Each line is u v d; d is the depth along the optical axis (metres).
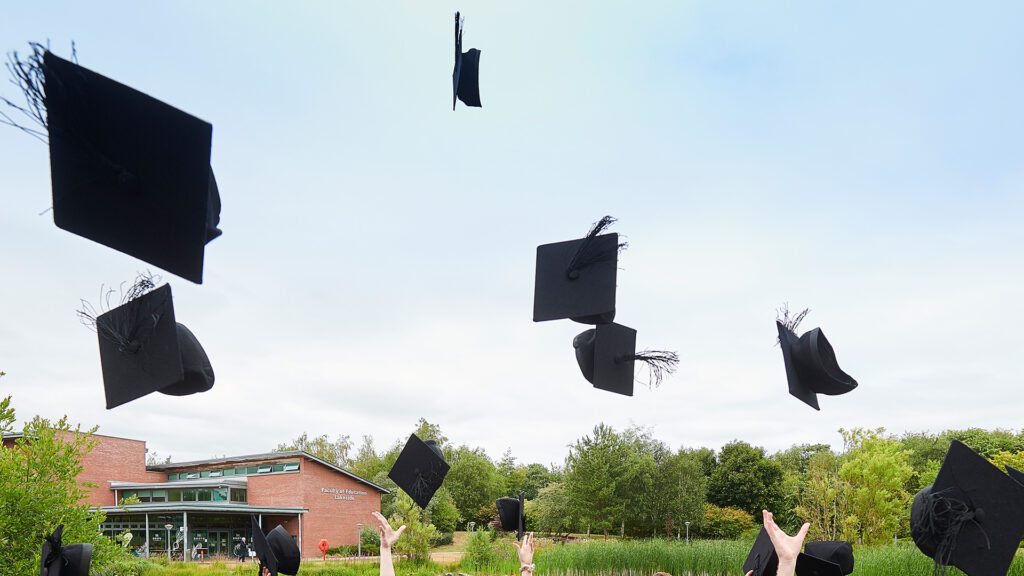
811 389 3.57
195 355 2.68
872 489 20.06
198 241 2.16
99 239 2.17
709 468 52.84
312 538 39.41
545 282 3.62
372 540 40.56
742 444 50.78
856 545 19.38
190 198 2.13
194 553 35.53
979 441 49.12
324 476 40.91
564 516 40.03
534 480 60.09
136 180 2.10
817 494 21.44
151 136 2.08
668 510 37.81
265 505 40.38
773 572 3.57
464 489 46.22
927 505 2.67
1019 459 27.83
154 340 2.53
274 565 4.14
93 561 7.54
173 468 46.00
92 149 2.04
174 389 2.77
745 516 42.94
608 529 36.88
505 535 27.55
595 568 16.44
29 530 7.10
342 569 24.83
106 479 42.00
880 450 20.56
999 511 2.59
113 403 2.60
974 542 2.60
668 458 39.19
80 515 7.50
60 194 2.11
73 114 1.98
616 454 37.69
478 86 3.74
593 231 3.44
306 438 67.62
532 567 3.80
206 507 34.75
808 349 3.45
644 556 15.91
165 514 37.59
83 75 1.95
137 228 2.17
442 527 39.31
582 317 3.55
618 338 4.18
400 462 5.45
